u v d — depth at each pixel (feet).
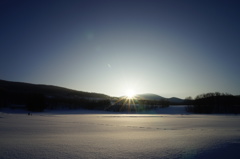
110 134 95.04
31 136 83.87
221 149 57.98
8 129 111.24
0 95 574.97
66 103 642.22
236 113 477.77
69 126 138.82
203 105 547.49
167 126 149.69
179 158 48.19
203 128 131.64
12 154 49.93
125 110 568.00
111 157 48.37
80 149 56.70
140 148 59.00
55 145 62.28
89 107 619.67
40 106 487.61
